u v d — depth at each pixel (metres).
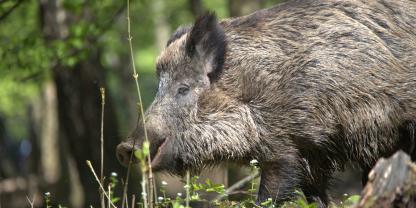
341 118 11.29
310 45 11.30
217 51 11.52
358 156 11.53
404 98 11.31
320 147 11.39
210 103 11.57
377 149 11.48
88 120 23.33
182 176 11.74
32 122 52.25
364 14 11.48
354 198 7.56
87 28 19.45
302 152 11.49
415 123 11.45
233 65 11.52
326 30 11.35
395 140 11.52
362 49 11.23
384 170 7.04
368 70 11.20
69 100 23.39
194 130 11.59
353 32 11.29
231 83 11.54
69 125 23.50
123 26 32.34
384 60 11.23
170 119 11.59
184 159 11.63
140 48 53.09
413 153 11.60
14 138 74.88
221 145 11.54
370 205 6.99
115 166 22.75
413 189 6.97
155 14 42.19
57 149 45.09
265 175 11.52
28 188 42.69
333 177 12.04
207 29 11.55
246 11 20.27
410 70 11.35
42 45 19.88
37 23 26.78
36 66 19.91
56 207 32.69
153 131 11.35
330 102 11.25
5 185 43.53
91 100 23.41
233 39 11.60
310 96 11.25
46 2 22.86
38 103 51.81
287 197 11.36
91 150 23.44
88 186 23.52
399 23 11.48
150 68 53.28
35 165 51.81
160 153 11.44
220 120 11.54
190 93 11.66
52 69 20.77
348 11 11.52
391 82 11.25
